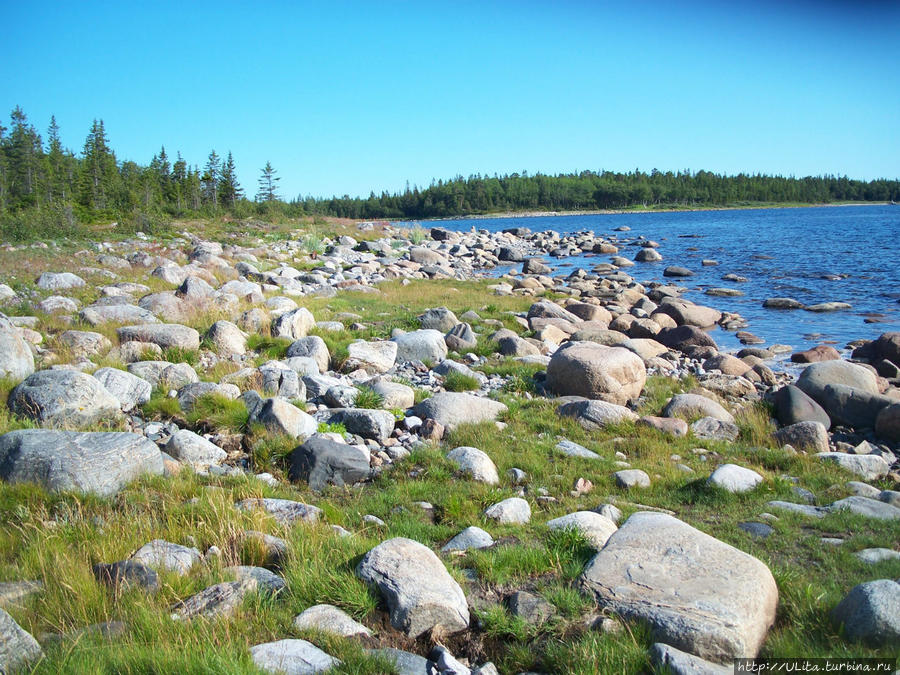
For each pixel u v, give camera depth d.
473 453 8.94
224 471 8.25
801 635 4.75
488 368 14.76
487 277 37.62
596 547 6.24
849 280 35.09
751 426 11.37
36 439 7.02
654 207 172.12
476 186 172.00
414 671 4.38
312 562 5.52
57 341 12.58
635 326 22.02
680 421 11.13
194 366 12.58
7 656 3.95
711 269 42.41
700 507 7.94
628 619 4.85
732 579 5.05
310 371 12.69
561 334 19.31
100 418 9.01
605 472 9.14
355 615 4.97
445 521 7.32
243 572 5.41
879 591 4.68
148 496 6.89
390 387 11.55
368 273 33.06
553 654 4.58
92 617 4.65
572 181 185.88
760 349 19.86
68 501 6.51
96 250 28.78
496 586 5.60
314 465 8.28
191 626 4.50
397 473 8.66
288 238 45.66
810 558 6.42
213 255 27.88
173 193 72.94
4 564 5.28
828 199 183.25
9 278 19.28
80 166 72.50
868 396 12.51
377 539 6.41
